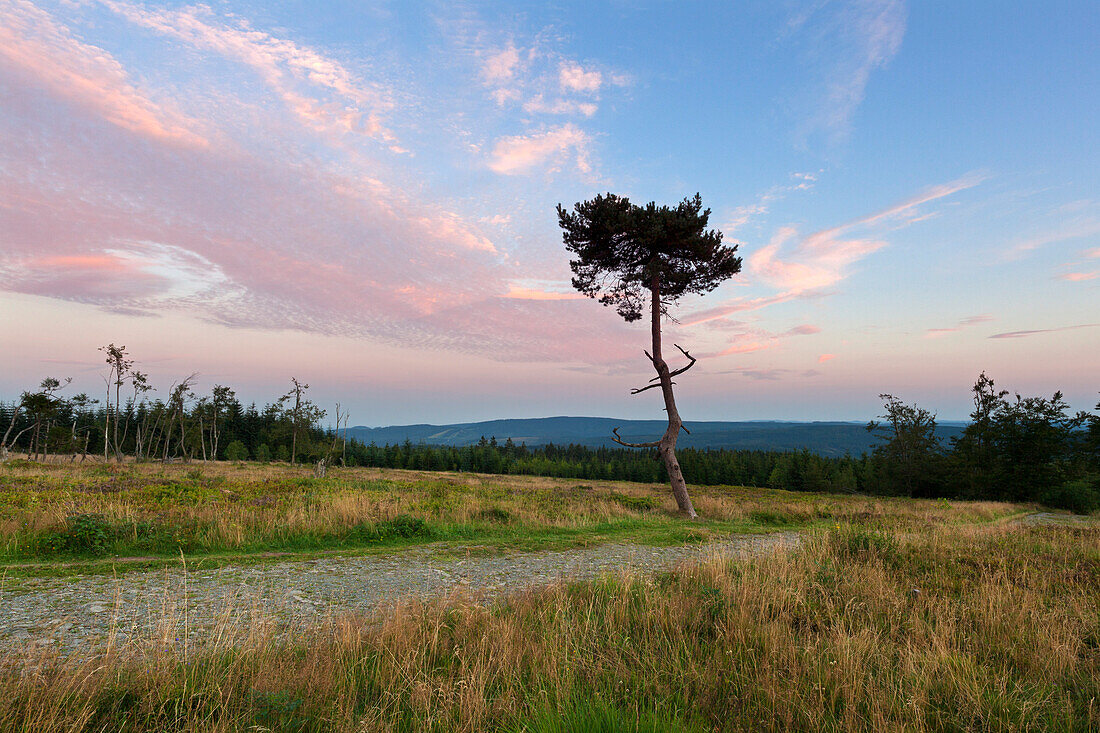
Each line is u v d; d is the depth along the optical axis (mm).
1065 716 3666
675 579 7430
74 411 77938
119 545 9352
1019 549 10594
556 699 3490
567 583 7160
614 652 4555
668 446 19891
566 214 20203
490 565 9516
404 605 5738
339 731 3223
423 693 3646
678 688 3955
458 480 40000
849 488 74500
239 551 9891
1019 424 51188
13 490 15492
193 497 15125
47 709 3137
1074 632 5340
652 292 20531
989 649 4953
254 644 4480
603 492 28625
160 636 4789
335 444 74375
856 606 6039
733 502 24406
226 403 76812
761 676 4086
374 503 14477
